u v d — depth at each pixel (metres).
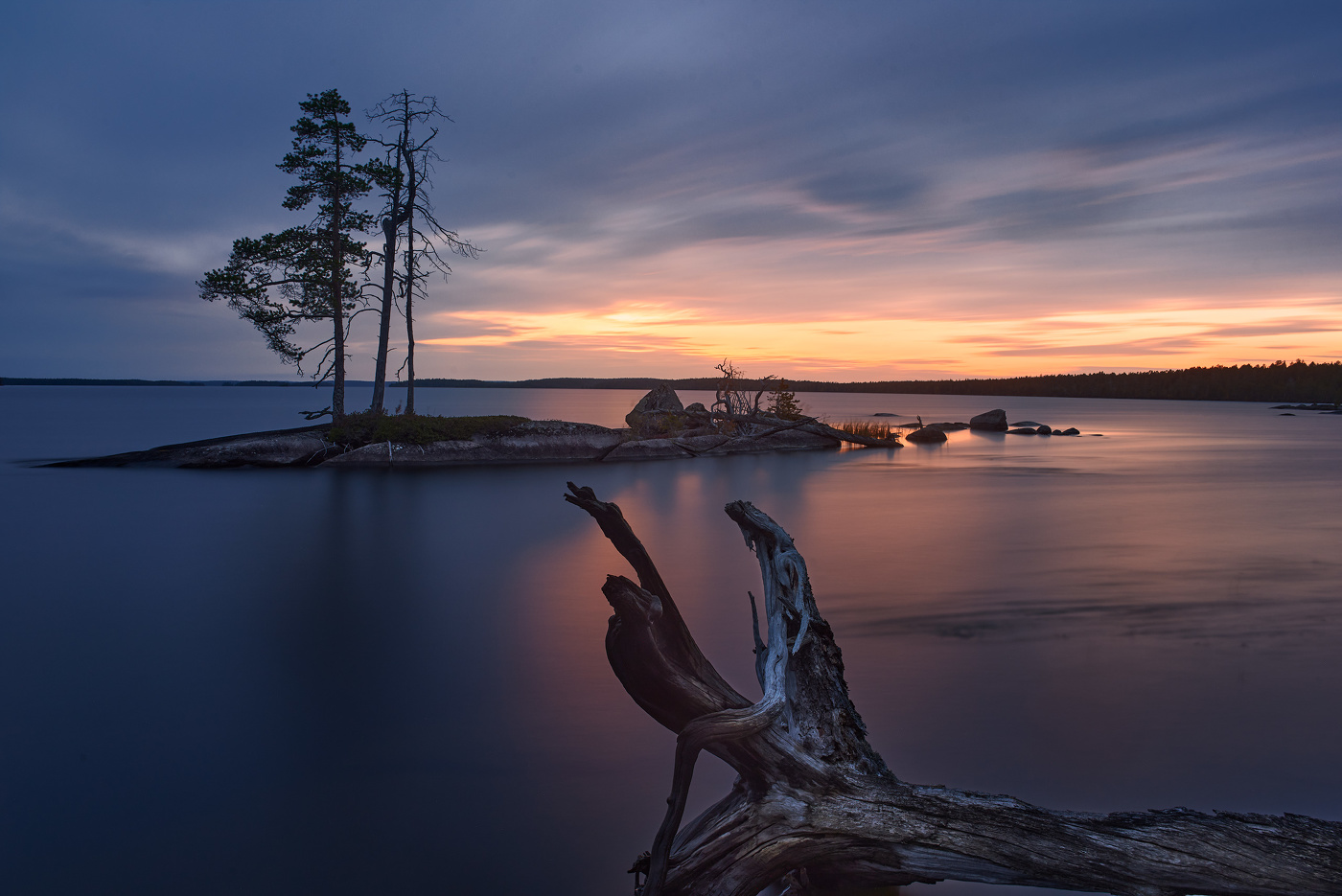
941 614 10.18
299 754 6.05
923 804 3.83
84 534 16.80
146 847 4.73
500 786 5.48
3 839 4.82
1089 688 7.27
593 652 8.77
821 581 12.26
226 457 30.05
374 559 14.35
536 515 19.78
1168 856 3.62
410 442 32.06
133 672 8.09
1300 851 3.61
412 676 7.92
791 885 4.08
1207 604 10.77
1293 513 20.36
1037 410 128.12
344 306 32.88
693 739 3.84
